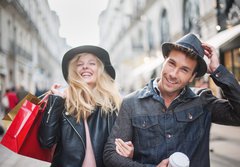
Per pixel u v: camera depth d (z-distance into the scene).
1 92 18.33
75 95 1.94
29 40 27.97
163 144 1.61
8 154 5.67
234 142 5.91
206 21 11.13
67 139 1.88
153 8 21.06
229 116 1.65
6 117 1.96
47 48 43.66
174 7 15.94
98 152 1.89
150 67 17.38
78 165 1.86
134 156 1.67
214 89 8.48
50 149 2.03
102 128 1.94
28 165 4.86
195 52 1.52
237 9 9.00
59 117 1.92
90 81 2.02
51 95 1.90
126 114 1.68
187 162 1.39
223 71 1.62
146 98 1.68
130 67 29.69
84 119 1.95
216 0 10.16
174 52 1.57
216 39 8.97
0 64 18.30
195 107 1.67
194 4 12.91
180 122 1.62
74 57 2.03
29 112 1.82
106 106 1.98
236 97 1.59
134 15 29.45
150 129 1.63
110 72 2.13
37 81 31.16
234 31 8.23
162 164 1.49
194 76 1.65
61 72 2.10
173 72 1.55
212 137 6.55
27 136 1.89
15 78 22.06
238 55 8.56
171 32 16.58
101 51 2.03
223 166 4.31
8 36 20.44
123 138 1.66
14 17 21.72
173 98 1.67
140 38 27.16
